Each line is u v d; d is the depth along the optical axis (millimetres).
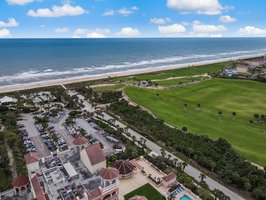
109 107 136500
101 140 98812
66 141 97625
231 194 69000
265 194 65250
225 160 83125
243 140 101812
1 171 76062
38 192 53812
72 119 116500
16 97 149875
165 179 69438
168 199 63188
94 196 53438
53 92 158375
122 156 83562
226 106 144375
